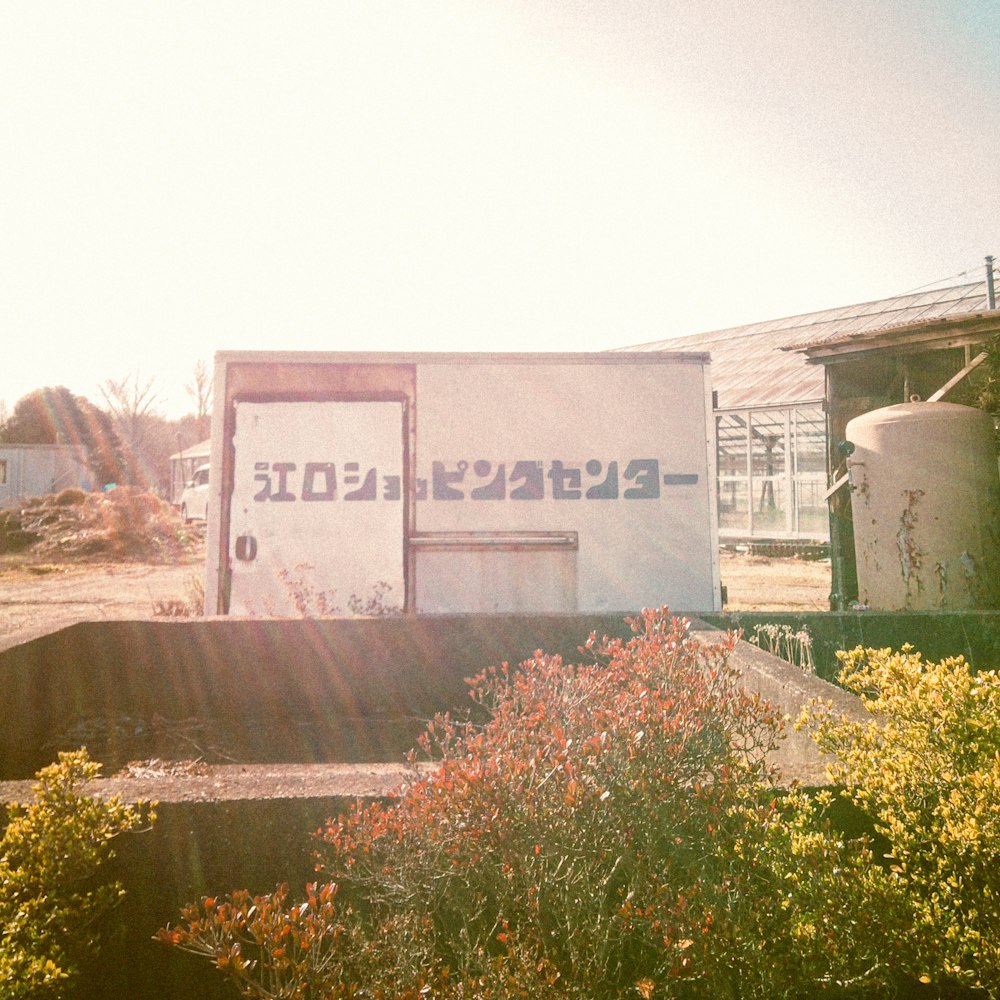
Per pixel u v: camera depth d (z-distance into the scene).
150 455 54.62
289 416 6.72
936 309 23.77
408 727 4.64
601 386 6.86
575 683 2.65
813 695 3.11
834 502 10.34
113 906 2.12
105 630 4.77
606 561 6.72
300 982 1.70
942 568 6.73
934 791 2.16
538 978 1.72
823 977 1.84
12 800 2.22
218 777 2.41
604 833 1.95
